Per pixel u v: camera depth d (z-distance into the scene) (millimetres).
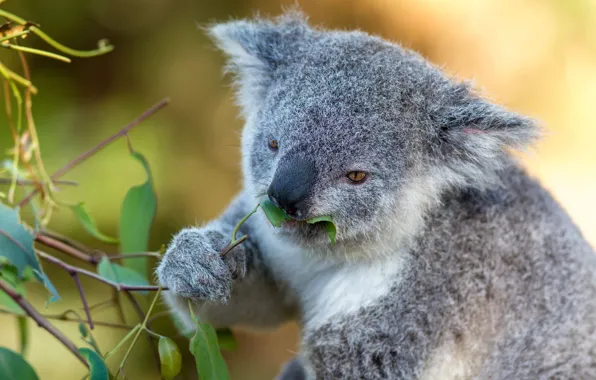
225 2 14961
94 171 12570
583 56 16312
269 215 5715
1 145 11688
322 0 14766
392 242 6477
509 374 6477
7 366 4582
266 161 6434
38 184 6105
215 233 6277
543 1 16188
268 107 6664
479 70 15797
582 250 7090
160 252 6188
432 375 6379
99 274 5723
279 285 7246
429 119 6574
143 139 13477
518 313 6574
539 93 16453
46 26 13820
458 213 6734
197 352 5145
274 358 14094
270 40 7234
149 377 10820
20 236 4895
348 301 6602
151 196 6336
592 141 16984
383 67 6590
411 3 14961
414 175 6422
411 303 6426
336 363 6535
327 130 6125
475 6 15562
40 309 10219
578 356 6543
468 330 6457
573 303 6703
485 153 6453
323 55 6730
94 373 4605
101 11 14359
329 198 6008
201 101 14617
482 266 6594
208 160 14328
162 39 14766
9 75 5750
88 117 13766
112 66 14516
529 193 7086
